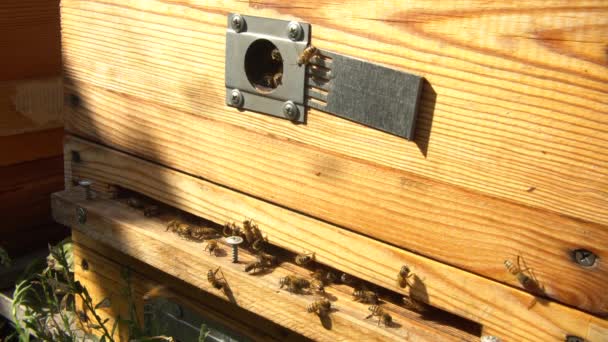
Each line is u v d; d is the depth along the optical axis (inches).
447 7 9.0
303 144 11.0
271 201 11.7
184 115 12.5
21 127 16.7
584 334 8.9
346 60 10.0
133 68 13.0
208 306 12.9
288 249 11.7
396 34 9.5
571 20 8.1
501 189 9.2
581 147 8.4
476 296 9.7
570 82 8.3
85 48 13.7
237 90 11.5
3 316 16.8
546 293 9.1
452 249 9.8
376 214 10.5
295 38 10.5
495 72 8.8
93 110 14.0
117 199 14.2
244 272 11.4
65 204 14.0
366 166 10.4
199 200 12.7
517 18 8.5
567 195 8.7
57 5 16.8
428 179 9.8
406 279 10.2
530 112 8.7
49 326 15.0
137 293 14.1
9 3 15.8
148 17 12.4
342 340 10.3
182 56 12.1
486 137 9.1
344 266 11.0
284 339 11.9
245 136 11.7
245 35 11.0
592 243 8.7
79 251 15.2
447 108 9.3
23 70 16.4
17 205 17.2
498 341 9.2
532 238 9.1
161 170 13.1
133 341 12.9
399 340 9.7
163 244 12.3
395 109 9.7
